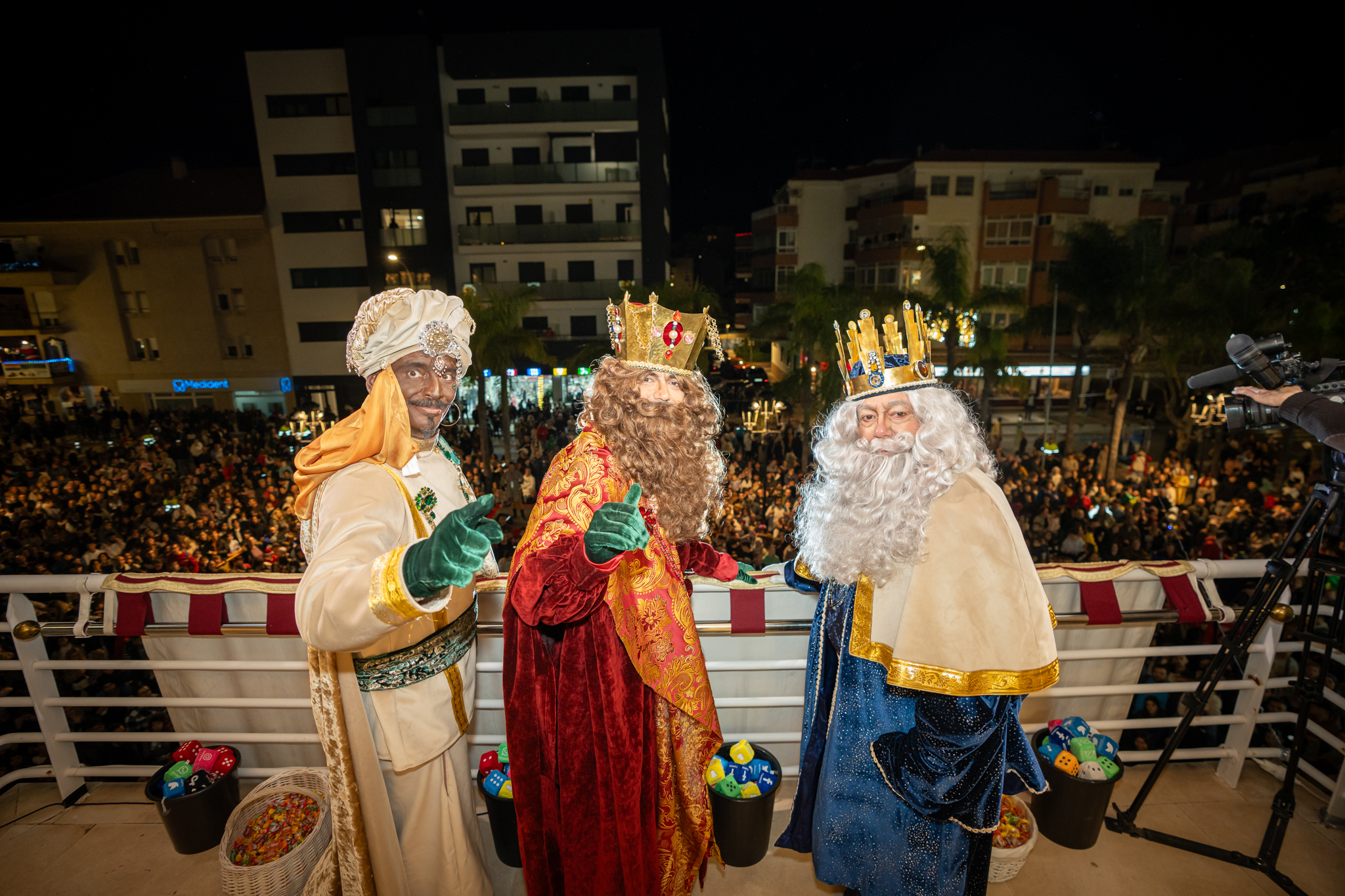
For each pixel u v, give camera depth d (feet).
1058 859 7.23
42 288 83.15
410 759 5.03
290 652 8.18
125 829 7.82
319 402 88.12
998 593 4.50
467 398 87.15
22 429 71.36
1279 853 7.30
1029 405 86.48
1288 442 45.11
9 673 19.47
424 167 82.28
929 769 4.66
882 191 103.09
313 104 81.71
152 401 87.86
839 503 5.17
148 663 7.72
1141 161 94.07
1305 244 55.93
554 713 4.54
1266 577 6.90
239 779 8.14
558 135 84.74
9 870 7.29
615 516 3.57
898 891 5.19
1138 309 56.59
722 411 4.84
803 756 5.83
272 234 83.76
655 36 81.97
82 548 35.04
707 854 5.31
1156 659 18.83
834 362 56.65
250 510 40.63
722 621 7.85
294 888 6.61
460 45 80.74
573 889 4.59
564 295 86.89
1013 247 95.30
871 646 4.93
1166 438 62.23
